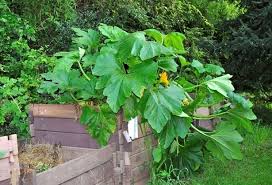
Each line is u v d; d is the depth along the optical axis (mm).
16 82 4156
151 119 2873
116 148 3217
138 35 2934
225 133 3490
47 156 3416
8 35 4605
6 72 4461
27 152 3480
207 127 4367
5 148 2482
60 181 2553
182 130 3055
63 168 2584
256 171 4262
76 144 3432
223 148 3480
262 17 6285
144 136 3443
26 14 5203
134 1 6355
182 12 7504
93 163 2900
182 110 3074
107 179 3076
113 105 2766
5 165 2479
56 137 3520
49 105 3521
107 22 5652
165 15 7105
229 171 4242
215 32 7477
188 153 3711
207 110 4332
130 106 3031
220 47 6570
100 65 2895
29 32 4738
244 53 6355
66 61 3270
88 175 2846
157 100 2906
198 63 3646
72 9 5434
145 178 3432
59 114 3479
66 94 3328
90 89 3152
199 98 3352
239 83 7027
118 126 3207
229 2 7633
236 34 6309
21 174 2775
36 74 4363
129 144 3201
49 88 3209
